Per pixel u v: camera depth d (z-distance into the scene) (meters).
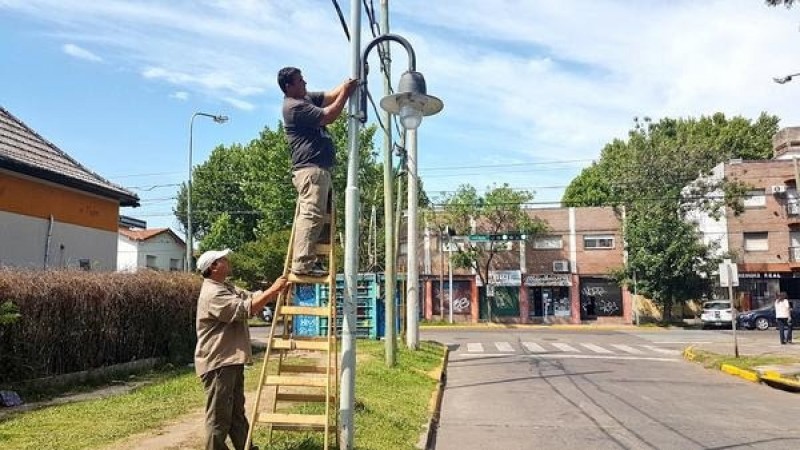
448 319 44.91
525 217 43.88
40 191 14.70
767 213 42.44
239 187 52.34
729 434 9.41
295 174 6.16
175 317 14.26
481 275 44.44
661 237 39.41
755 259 42.38
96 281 11.73
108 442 6.85
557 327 39.75
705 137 54.44
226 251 5.69
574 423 10.13
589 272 44.00
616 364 18.75
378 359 15.56
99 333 11.81
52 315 10.56
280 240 36.81
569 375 16.14
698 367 18.42
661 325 40.97
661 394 13.26
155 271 14.40
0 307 9.14
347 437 6.54
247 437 5.76
